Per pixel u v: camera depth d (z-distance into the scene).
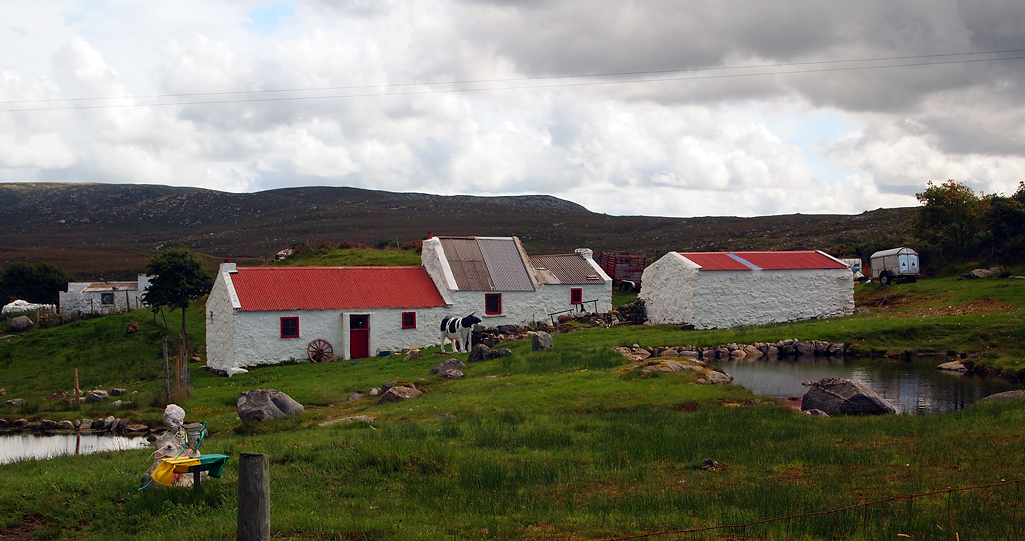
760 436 18.44
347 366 41.31
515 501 13.44
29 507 13.77
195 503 13.48
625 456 16.75
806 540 10.89
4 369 48.59
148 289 53.25
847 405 23.27
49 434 28.70
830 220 133.88
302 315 44.62
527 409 23.61
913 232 66.50
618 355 33.50
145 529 12.48
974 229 60.97
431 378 31.72
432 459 16.12
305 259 71.00
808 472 14.78
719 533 11.27
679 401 24.47
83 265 120.31
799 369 33.88
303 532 11.84
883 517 11.74
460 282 49.53
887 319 44.34
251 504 10.47
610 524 11.91
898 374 32.31
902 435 18.09
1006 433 17.44
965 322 40.56
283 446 18.17
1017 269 55.59
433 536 11.48
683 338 40.91
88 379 43.53
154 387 38.16
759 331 42.25
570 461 16.34
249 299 44.06
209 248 150.12
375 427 21.80
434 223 180.25
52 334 55.41
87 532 12.73
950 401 26.08
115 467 16.50
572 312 52.78
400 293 48.50
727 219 165.25
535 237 149.62
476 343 45.72
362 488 14.45
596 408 23.70
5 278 85.06
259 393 27.12
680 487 14.13
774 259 52.56
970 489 12.82
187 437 15.55
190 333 55.31
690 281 48.94
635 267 64.12
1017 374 30.78
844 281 52.66
